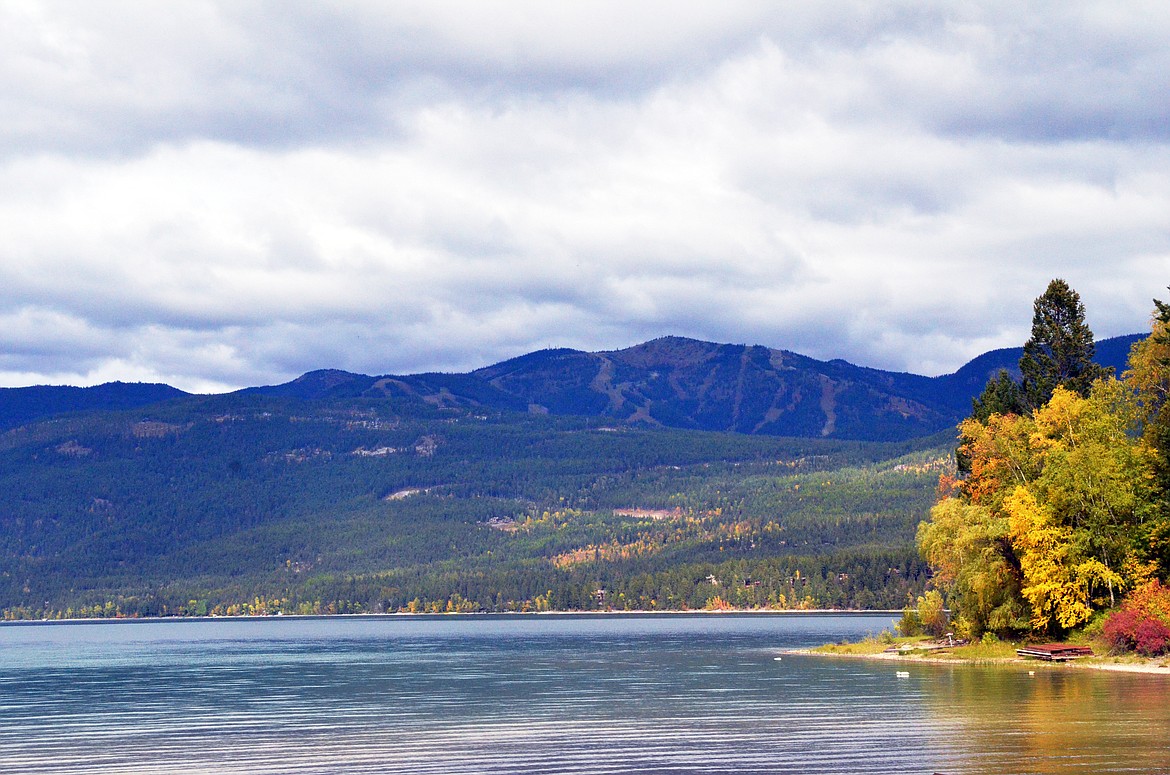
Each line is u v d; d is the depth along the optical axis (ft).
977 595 372.38
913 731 205.46
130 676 411.13
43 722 249.96
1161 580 341.21
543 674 379.14
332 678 381.19
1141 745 183.73
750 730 213.87
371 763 184.65
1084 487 347.56
